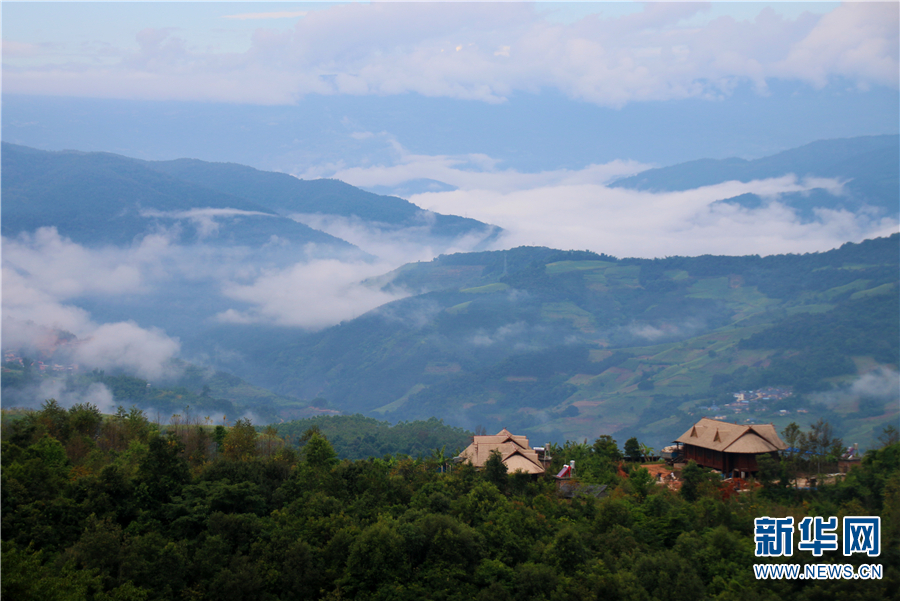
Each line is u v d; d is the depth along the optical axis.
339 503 84.12
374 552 73.69
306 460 98.44
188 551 73.19
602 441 127.19
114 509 77.19
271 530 77.38
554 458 122.50
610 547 80.06
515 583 73.19
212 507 79.44
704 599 72.19
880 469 103.31
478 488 89.12
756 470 111.06
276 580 71.56
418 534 77.12
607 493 101.12
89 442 103.62
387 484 92.56
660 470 119.00
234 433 112.25
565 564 75.38
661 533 84.81
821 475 105.75
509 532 79.81
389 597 71.31
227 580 68.94
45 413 111.38
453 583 73.00
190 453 105.00
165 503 80.19
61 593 59.38
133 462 91.69
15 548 65.25
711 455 116.25
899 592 73.31
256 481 88.94
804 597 73.00
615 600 71.38
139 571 67.31
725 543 79.88
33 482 76.25
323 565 74.19
